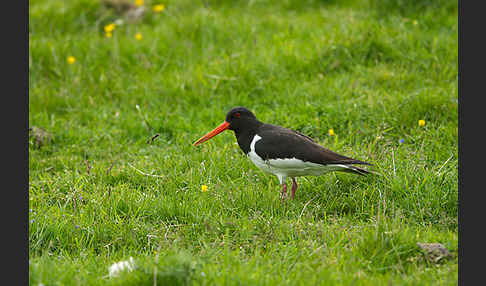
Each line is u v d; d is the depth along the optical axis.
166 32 17.16
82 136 12.96
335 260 7.46
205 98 14.09
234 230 8.69
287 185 10.42
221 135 12.37
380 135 11.60
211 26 17.00
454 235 8.17
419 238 8.03
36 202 9.91
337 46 15.05
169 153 11.86
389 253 7.59
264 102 13.75
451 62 14.51
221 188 10.05
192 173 10.63
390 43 15.06
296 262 7.56
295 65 14.88
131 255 8.17
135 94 14.61
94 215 9.10
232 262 7.45
